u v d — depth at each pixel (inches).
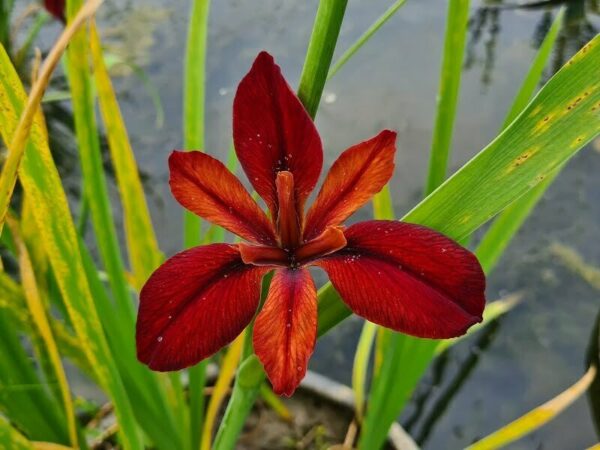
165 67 22.1
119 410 8.1
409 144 19.0
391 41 23.1
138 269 10.0
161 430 10.0
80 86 8.2
